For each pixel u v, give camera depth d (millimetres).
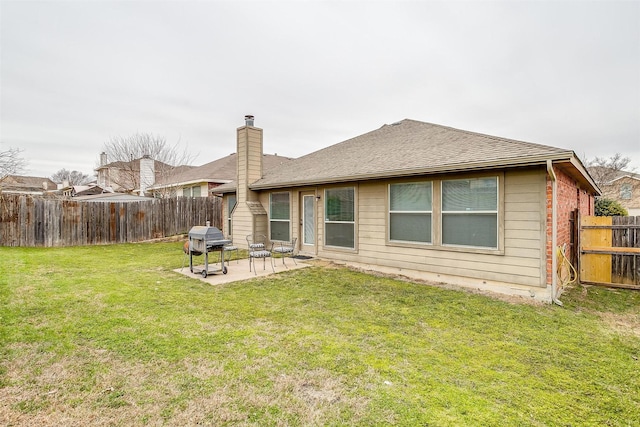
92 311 4465
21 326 3883
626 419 2381
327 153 11516
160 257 9438
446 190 6652
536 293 5480
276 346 3500
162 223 14133
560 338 3857
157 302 4980
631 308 5195
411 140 9180
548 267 5395
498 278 5945
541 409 2471
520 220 5695
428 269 6898
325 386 2740
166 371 2936
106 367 2980
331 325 4168
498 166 5547
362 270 7762
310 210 9695
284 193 10328
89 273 7012
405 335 3869
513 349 3525
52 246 11422
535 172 5531
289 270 7707
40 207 11258
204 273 6875
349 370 3006
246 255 10039
